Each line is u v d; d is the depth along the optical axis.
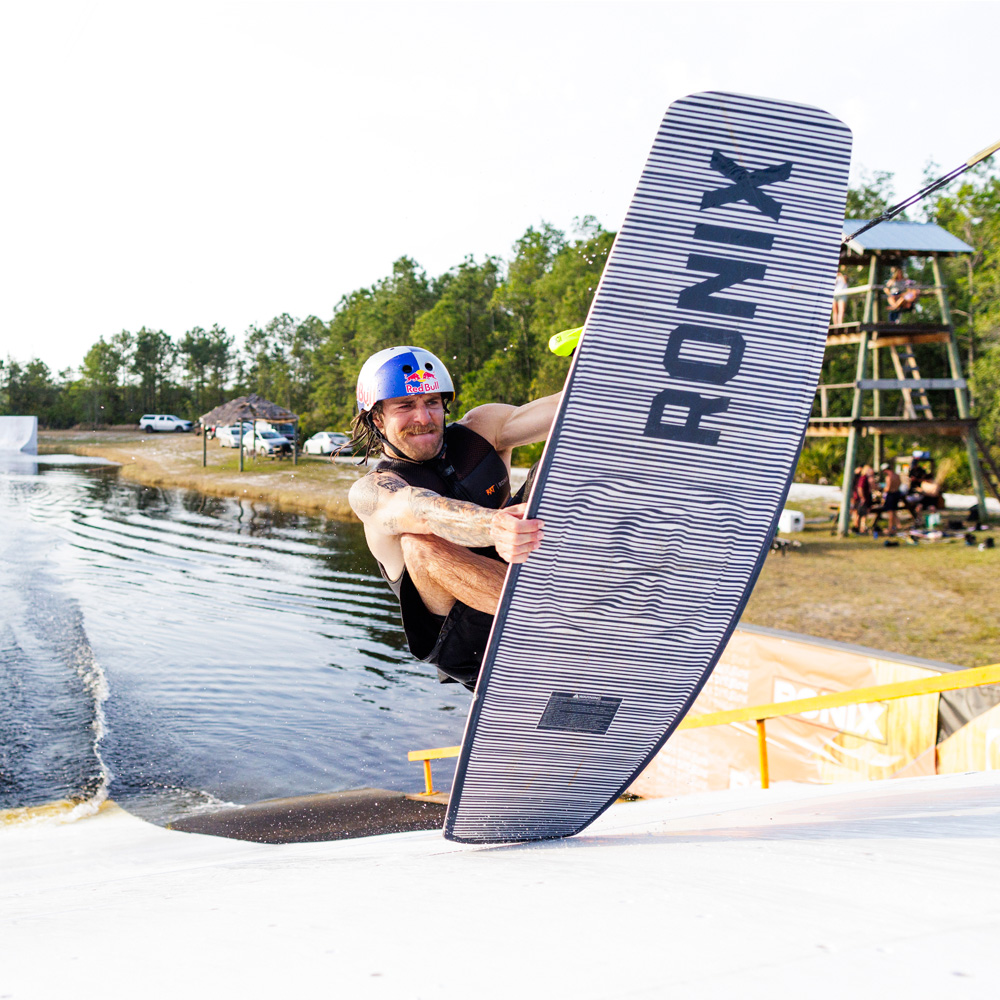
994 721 5.25
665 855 1.81
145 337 96.44
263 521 29.34
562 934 1.11
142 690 11.68
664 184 2.14
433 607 2.58
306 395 77.62
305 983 0.99
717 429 2.21
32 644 14.00
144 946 1.23
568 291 37.47
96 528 28.11
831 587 14.19
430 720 10.51
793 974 0.89
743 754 6.86
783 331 2.19
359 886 1.67
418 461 2.65
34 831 7.30
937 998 0.80
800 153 2.16
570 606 2.26
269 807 7.68
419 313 58.97
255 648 13.86
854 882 1.31
